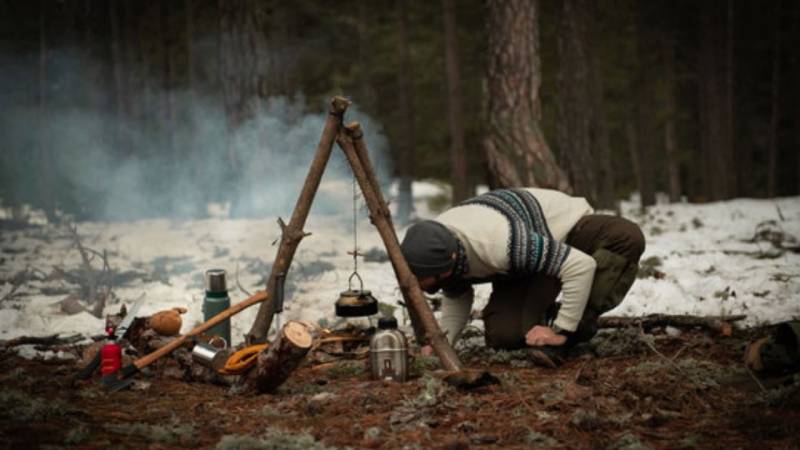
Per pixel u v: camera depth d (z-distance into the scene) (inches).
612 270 195.6
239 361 181.0
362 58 916.6
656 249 373.7
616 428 152.6
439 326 195.2
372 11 913.5
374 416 161.2
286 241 201.9
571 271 186.5
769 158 937.5
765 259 346.0
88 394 179.8
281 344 173.0
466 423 153.5
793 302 257.8
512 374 185.3
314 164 199.5
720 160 876.0
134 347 205.9
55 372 199.5
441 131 922.1
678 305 260.5
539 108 479.5
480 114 877.2
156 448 147.3
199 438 151.8
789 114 1010.7
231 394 179.9
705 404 164.9
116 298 294.7
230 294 305.3
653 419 155.2
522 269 187.8
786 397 161.8
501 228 186.4
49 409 163.9
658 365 182.7
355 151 198.4
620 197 1031.0
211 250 421.1
